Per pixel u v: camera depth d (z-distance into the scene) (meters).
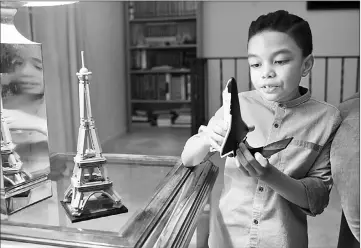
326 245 1.52
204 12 3.92
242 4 3.83
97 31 3.26
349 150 0.75
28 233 0.65
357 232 0.73
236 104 0.63
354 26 3.69
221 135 0.68
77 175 0.75
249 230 0.83
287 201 0.82
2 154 0.76
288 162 0.80
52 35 2.41
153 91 4.09
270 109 0.84
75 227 0.68
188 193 0.80
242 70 3.95
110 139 3.62
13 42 0.76
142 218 0.69
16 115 0.78
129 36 4.01
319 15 3.72
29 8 2.12
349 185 0.73
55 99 2.46
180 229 0.66
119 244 0.60
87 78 0.76
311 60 0.76
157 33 4.11
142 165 1.08
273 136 0.81
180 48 4.11
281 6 3.77
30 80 0.80
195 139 0.87
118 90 3.84
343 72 3.66
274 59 0.71
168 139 3.63
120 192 0.85
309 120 0.81
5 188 0.73
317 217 1.80
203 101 3.72
